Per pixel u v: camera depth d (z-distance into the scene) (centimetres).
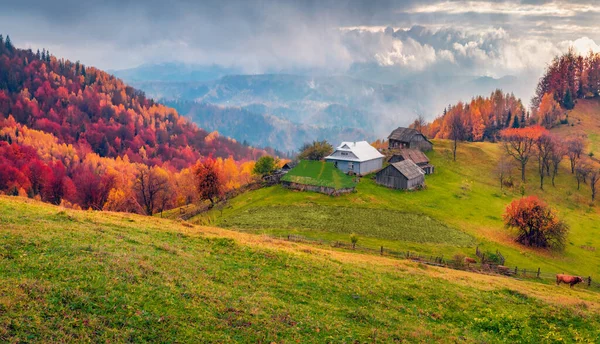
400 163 12550
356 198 10825
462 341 3041
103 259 3241
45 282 2681
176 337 2422
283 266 4041
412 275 4491
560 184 14638
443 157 16738
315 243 7306
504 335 3281
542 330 3425
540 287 5153
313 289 3594
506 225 9212
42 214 4384
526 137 16012
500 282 4947
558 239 8844
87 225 4281
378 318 3194
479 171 15475
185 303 2830
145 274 3141
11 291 2492
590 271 7906
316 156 15888
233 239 4588
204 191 11775
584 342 3206
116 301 2644
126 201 12975
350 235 7475
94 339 2259
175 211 13325
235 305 2955
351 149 13512
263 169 14400
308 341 2659
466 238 8650
